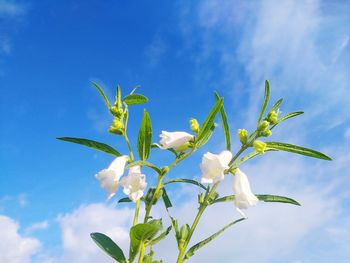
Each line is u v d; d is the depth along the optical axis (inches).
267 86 10.4
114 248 9.6
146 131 9.7
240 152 10.0
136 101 11.0
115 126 10.1
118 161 9.6
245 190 9.5
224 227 9.7
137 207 9.9
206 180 9.1
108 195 9.3
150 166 9.5
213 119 9.7
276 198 10.2
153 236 9.2
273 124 10.3
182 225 9.8
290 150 10.0
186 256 9.6
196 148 10.1
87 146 10.1
